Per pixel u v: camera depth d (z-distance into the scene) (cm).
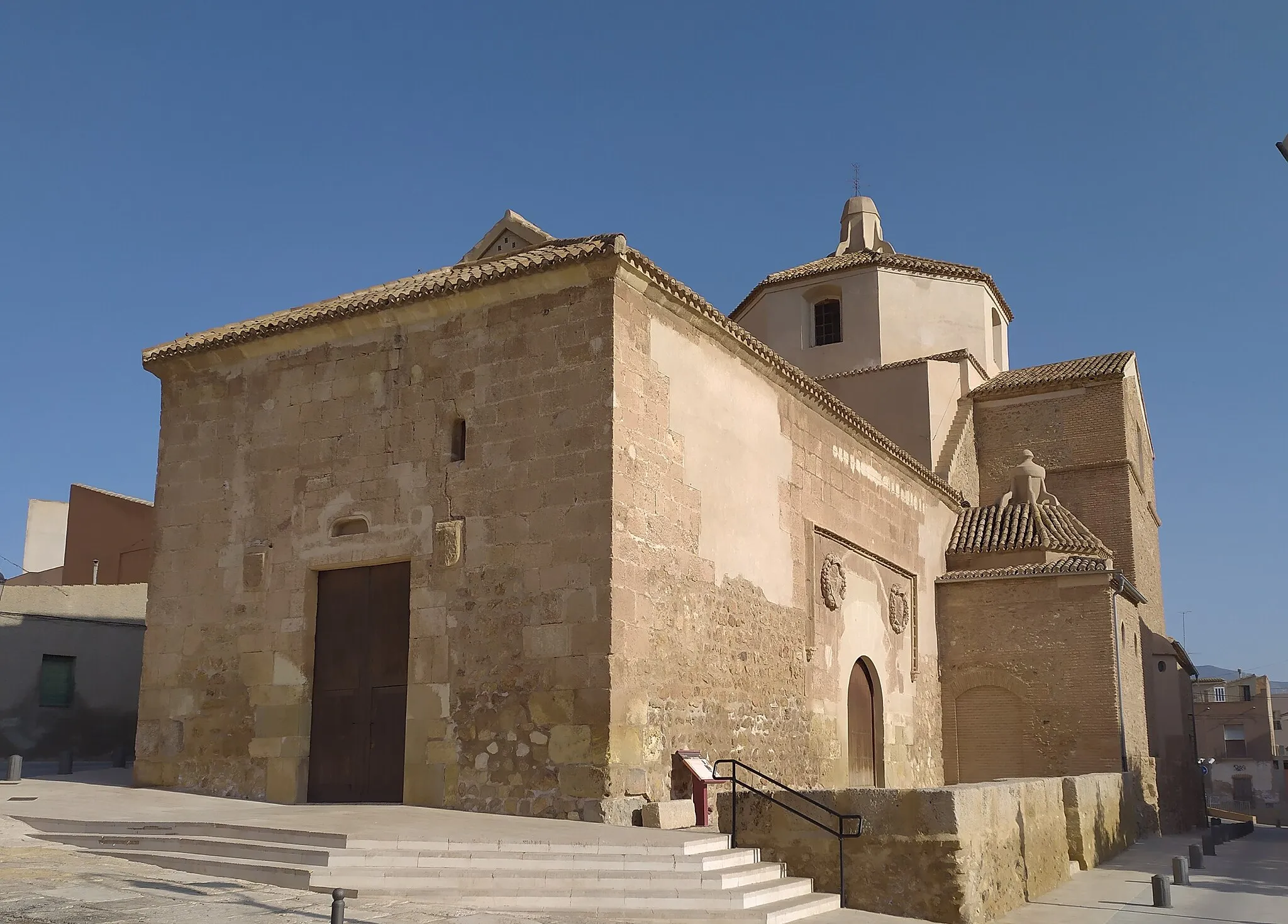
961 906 1166
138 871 1124
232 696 1736
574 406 1530
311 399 1769
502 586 1532
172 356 1889
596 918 1002
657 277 1596
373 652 1650
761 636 1850
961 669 2684
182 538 1848
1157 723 3278
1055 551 2758
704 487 1720
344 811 1453
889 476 2536
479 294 1627
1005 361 3691
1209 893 1538
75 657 2808
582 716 1432
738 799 1332
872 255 3378
